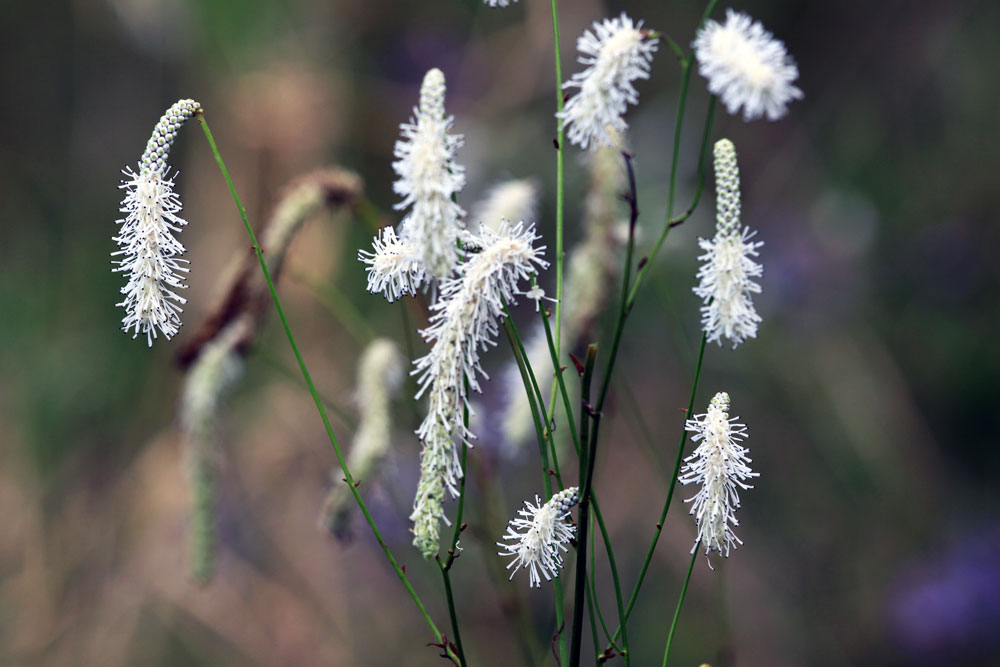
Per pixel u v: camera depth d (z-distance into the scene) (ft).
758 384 6.20
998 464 6.14
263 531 5.24
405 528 4.17
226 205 5.91
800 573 5.70
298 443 5.43
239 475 5.35
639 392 5.98
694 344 5.81
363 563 5.14
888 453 6.07
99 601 5.22
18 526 5.46
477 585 4.92
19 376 5.98
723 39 2.53
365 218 3.10
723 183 2.56
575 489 2.57
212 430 3.10
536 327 3.10
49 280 6.41
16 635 5.11
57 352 5.99
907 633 5.38
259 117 6.13
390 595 5.08
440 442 2.55
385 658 4.88
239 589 5.13
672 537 5.40
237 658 4.98
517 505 4.75
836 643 5.39
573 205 5.41
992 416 6.27
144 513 5.44
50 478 5.63
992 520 5.82
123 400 5.89
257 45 6.32
